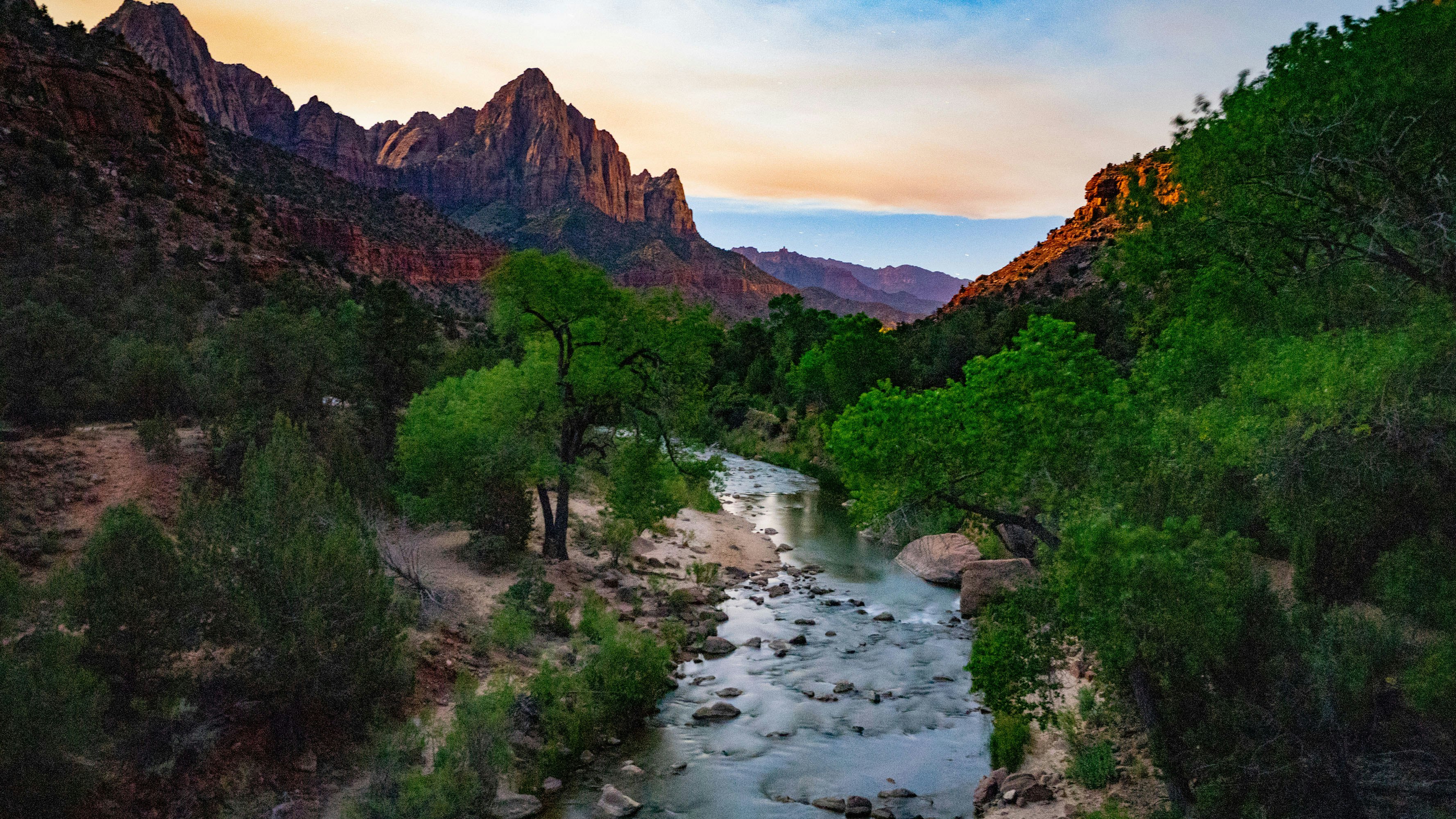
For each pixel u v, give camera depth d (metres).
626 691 15.88
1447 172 11.73
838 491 47.34
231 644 11.60
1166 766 9.63
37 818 8.52
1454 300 11.19
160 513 17.38
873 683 18.45
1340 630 9.59
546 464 21.89
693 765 14.38
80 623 10.55
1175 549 9.77
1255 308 16.69
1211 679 9.60
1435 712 8.38
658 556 27.25
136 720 10.44
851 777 13.98
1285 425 11.55
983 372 14.42
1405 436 10.58
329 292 66.75
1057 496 12.91
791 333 91.06
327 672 11.91
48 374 20.73
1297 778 8.59
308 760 11.59
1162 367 16.19
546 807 12.67
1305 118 12.95
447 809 10.91
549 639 18.11
